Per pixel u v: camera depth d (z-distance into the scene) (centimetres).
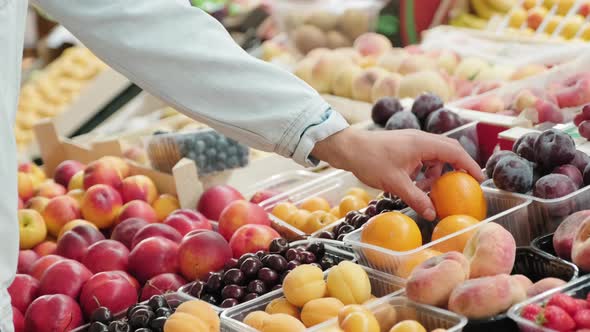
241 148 255
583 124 182
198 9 148
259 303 151
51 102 477
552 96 233
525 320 118
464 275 130
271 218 200
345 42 377
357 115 293
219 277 161
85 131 427
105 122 420
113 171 240
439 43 322
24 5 135
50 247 214
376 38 352
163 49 142
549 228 155
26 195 256
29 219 217
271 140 142
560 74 248
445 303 130
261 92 141
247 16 454
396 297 135
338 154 144
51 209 224
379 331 130
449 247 144
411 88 284
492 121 211
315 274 147
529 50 296
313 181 222
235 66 143
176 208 232
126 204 225
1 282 126
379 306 134
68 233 201
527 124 210
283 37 409
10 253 129
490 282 124
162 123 311
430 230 160
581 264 133
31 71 520
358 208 193
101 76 427
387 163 144
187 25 145
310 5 381
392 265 145
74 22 144
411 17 369
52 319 161
